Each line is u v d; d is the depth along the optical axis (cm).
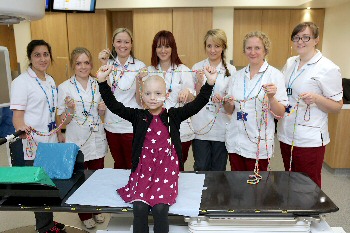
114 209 152
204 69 165
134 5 525
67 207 154
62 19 541
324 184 349
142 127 163
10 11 147
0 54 256
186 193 166
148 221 158
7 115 305
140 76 241
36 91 223
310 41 215
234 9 547
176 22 532
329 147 384
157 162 160
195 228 152
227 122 257
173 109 168
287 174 192
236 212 148
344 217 274
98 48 548
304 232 153
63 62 555
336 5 489
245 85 224
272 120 221
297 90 222
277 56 562
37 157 193
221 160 268
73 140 251
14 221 271
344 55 459
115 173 197
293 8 539
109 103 164
